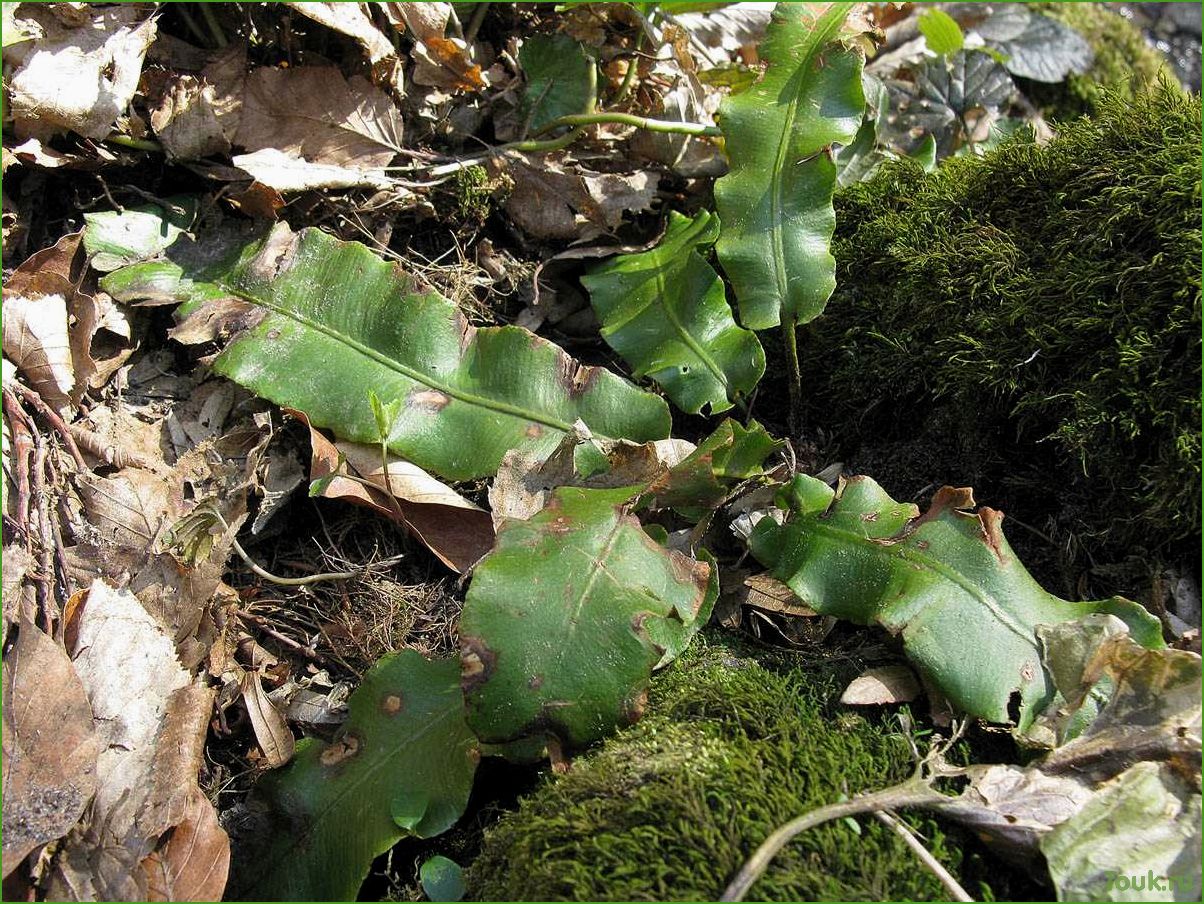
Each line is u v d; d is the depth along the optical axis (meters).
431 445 0.36
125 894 0.26
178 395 0.38
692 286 0.39
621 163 0.45
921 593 0.29
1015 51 0.61
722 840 0.24
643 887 0.24
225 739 0.32
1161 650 0.27
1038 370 0.35
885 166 0.42
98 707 0.29
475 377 0.36
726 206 0.37
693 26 0.50
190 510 0.35
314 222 0.41
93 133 0.38
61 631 0.30
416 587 0.35
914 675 0.29
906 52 0.57
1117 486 0.33
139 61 0.38
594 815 0.26
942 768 0.26
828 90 0.37
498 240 0.44
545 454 0.35
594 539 0.29
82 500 0.33
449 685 0.30
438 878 0.28
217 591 0.33
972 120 0.51
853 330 0.39
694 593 0.30
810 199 0.36
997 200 0.38
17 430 0.33
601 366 0.40
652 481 0.32
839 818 0.25
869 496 0.32
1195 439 0.31
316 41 0.42
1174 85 0.36
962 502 0.30
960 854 0.25
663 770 0.26
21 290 0.36
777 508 0.35
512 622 0.27
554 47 0.44
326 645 0.34
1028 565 0.35
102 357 0.37
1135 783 0.25
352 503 0.37
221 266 0.39
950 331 0.37
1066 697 0.27
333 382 0.36
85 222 0.38
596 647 0.27
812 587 0.31
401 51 0.44
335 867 0.29
